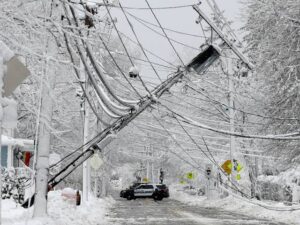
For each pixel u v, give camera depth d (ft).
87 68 43.27
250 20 80.94
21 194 76.48
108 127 60.59
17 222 52.95
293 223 80.12
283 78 77.30
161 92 60.44
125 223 78.84
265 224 78.59
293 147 82.64
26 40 36.22
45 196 60.34
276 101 79.87
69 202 85.76
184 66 60.23
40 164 60.13
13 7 34.68
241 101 106.93
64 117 54.44
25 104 39.63
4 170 89.04
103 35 44.29
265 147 86.99
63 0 37.22
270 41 77.61
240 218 90.22
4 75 24.80
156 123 110.93
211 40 59.67
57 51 42.39
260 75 80.18
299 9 73.05
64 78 42.63
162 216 94.53
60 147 122.42
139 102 57.47
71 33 37.42
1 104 24.36
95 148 61.93
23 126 101.45
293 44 75.51
